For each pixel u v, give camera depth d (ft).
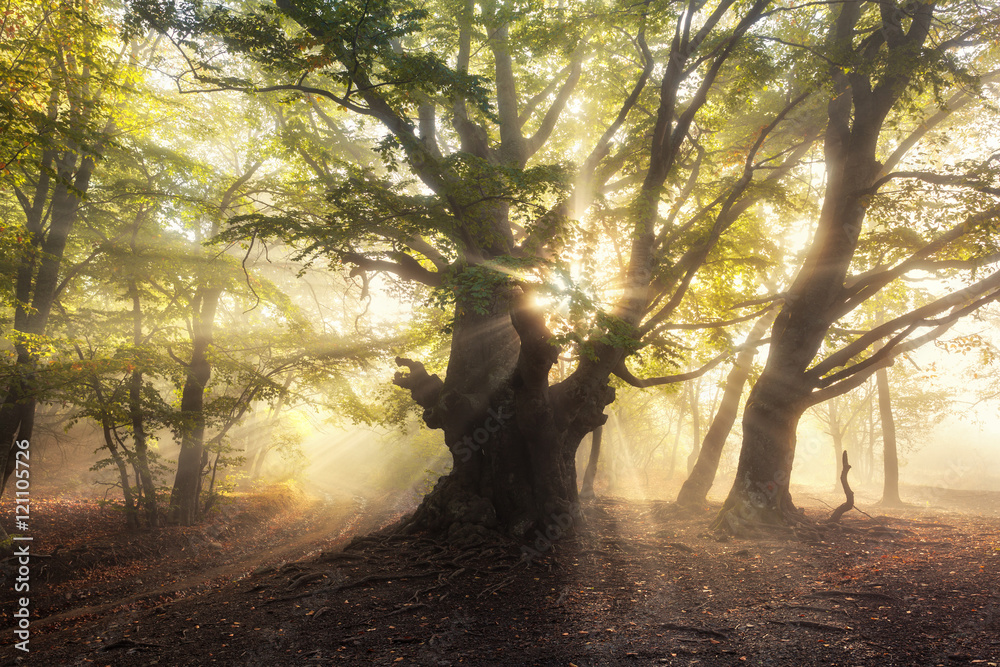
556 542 44.24
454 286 36.04
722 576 35.22
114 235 59.00
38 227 49.32
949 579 30.78
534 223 41.86
